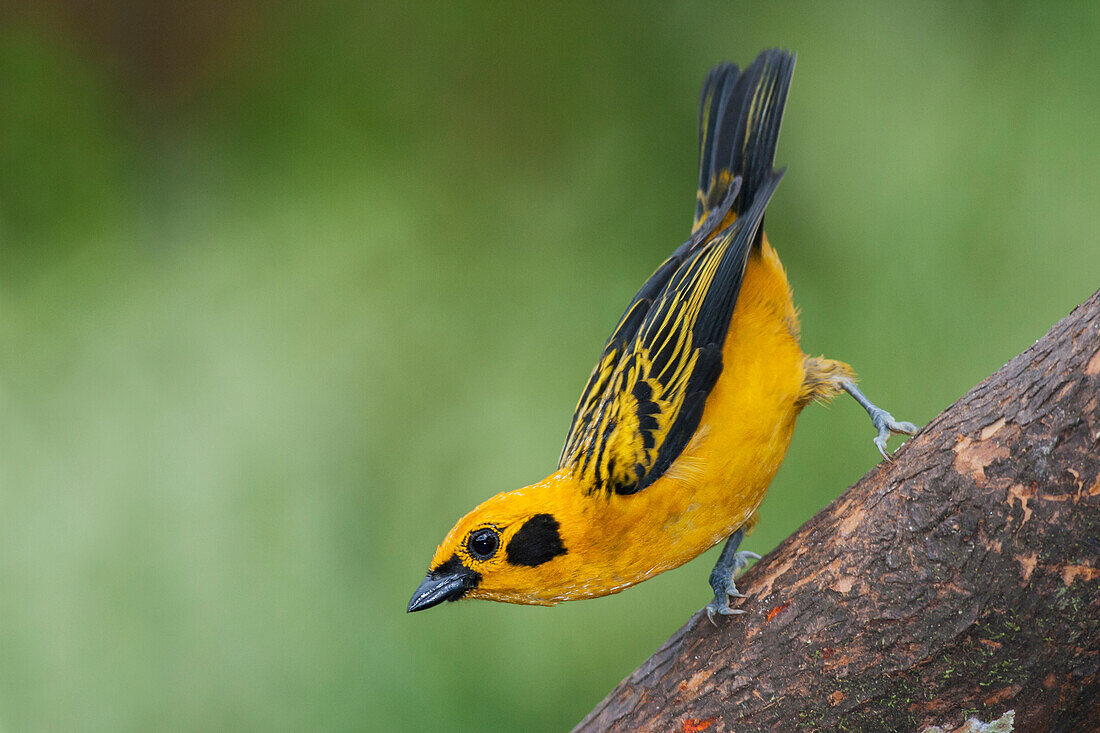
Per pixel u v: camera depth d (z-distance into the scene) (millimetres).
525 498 7680
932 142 10609
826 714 6395
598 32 12180
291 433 10859
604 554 7664
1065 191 10406
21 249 11750
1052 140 10500
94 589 10156
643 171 11930
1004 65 10828
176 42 12203
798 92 11000
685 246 9180
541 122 12148
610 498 7543
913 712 6133
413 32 12297
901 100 10812
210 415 10891
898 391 10297
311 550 10430
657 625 10344
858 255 10672
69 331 11312
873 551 6172
